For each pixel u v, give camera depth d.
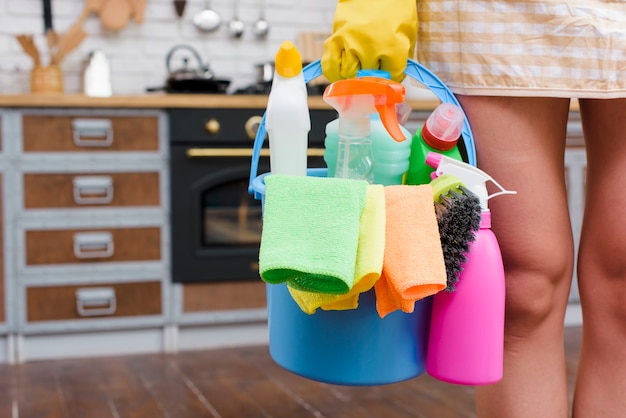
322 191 0.81
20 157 2.64
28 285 2.67
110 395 2.20
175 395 2.19
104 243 2.72
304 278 0.81
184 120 2.73
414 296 0.83
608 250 1.03
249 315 2.85
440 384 2.25
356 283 0.81
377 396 2.14
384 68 0.98
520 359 1.03
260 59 3.49
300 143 0.95
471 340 0.91
